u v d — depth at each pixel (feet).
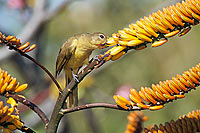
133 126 14.30
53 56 47.39
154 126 11.82
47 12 40.65
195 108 47.32
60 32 50.39
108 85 48.16
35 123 36.60
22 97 12.64
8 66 41.11
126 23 52.39
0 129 11.55
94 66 12.34
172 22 11.40
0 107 11.38
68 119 41.16
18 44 12.12
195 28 53.57
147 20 11.59
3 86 12.23
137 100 11.44
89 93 42.88
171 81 11.30
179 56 54.39
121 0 52.26
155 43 11.50
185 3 11.27
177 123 11.46
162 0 49.55
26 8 41.57
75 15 52.01
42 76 42.63
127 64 51.11
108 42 12.42
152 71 53.21
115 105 11.72
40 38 42.93
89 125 42.34
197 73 11.03
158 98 11.28
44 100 40.14
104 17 53.11
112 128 43.70
